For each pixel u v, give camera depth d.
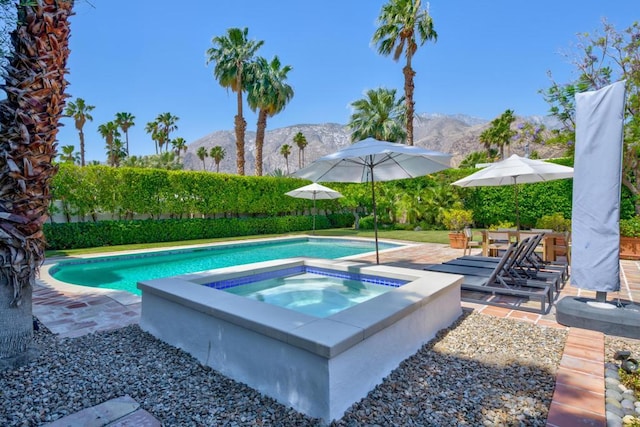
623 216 12.51
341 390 2.41
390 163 6.60
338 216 21.88
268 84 20.59
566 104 12.19
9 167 2.88
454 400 2.52
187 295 3.52
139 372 3.03
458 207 17.39
